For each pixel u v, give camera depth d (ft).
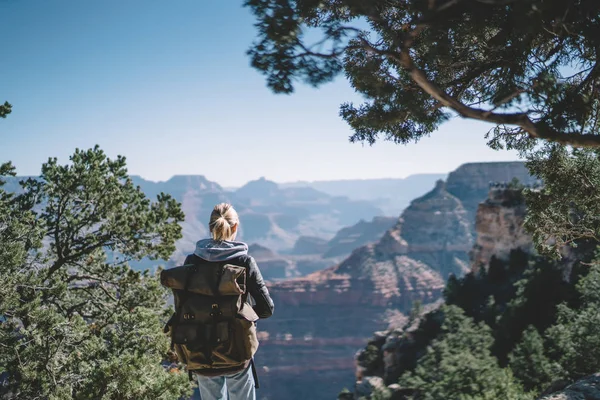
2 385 47.50
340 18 19.86
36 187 61.41
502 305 242.37
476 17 17.17
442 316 253.65
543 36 20.92
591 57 22.04
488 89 23.61
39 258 60.08
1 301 48.47
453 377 102.32
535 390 89.40
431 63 20.81
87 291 63.72
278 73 17.40
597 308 82.99
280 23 16.38
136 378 43.16
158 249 63.05
